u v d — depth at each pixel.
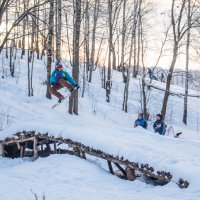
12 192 8.41
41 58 37.25
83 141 10.79
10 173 10.20
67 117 21.61
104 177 9.69
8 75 28.75
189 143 11.00
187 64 31.02
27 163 11.29
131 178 9.63
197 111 34.81
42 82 28.41
